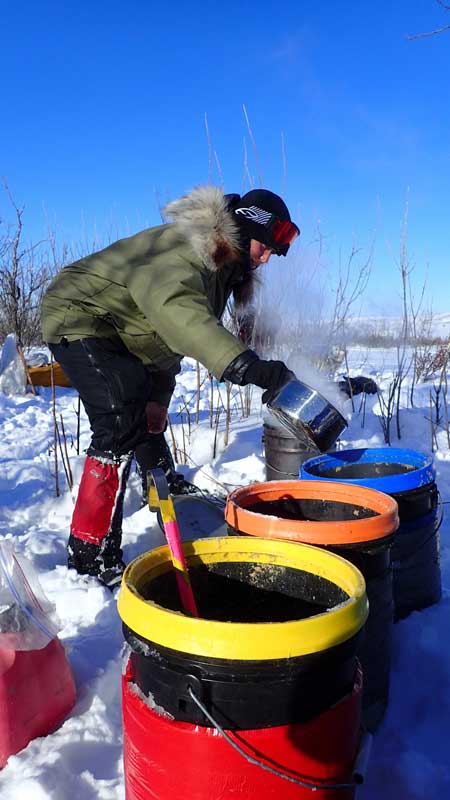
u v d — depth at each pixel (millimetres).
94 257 2625
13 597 1738
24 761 1602
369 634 1781
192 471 4125
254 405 6082
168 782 1253
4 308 10336
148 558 1535
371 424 5152
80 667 2012
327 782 1279
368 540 1748
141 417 2588
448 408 5562
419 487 2305
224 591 1689
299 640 1166
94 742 1700
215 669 1168
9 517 3654
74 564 2697
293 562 1604
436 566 2459
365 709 1772
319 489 2205
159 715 1261
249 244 2596
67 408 6848
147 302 2285
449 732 1829
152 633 1227
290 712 1210
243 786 1213
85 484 2643
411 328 6473
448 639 2205
